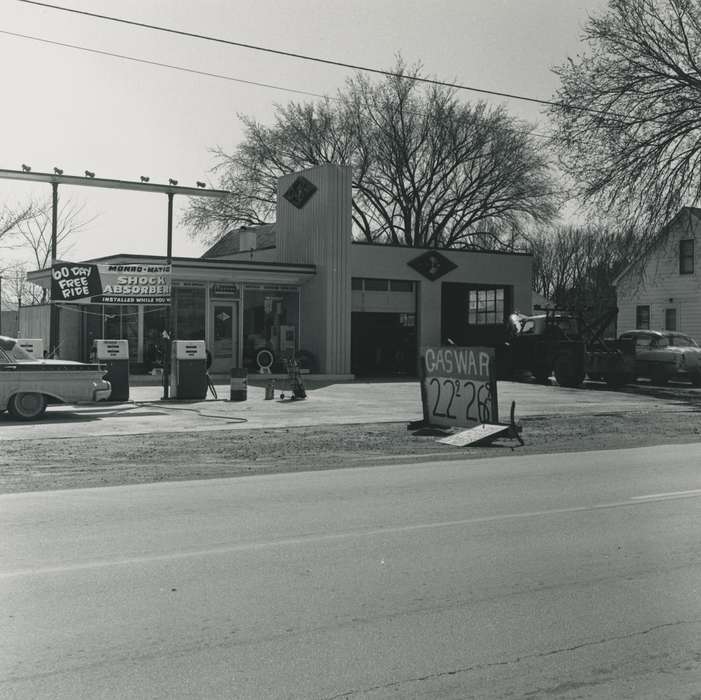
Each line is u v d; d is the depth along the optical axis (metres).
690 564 6.20
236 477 10.40
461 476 10.48
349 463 11.73
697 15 25.30
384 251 32.59
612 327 61.22
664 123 25.95
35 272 30.30
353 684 4.01
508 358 31.52
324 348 30.31
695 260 39.12
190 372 21.98
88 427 16.00
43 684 3.97
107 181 22.14
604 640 4.64
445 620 4.93
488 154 48.34
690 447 13.84
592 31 26.27
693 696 3.96
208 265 28.69
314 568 6.04
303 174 31.64
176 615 4.97
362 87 49.19
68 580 5.70
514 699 3.90
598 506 8.44
